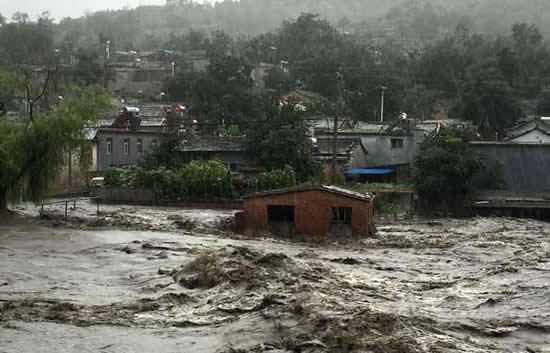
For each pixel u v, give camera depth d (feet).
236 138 196.75
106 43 404.77
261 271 73.87
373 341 48.39
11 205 140.67
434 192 165.48
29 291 69.87
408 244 116.47
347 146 201.67
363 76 297.12
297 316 55.47
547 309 62.64
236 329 54.03
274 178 167.94
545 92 294.05
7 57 326.44
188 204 168.14
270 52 369.09
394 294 70.59
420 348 47.57
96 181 182.91
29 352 49.65
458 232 134.10
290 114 190.80
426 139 181.68
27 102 147.33
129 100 301.02
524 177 171.63
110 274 81.41
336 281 74.49
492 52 341.00
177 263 88.02
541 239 122.42
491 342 52.47
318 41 370.53
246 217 127.13
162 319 58.65
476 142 176.45
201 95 256.32
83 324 56.95
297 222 124.67
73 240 105.60
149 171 172.96
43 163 131.95
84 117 135.74
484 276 81.87
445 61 324.39
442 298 69.05
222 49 383.45
